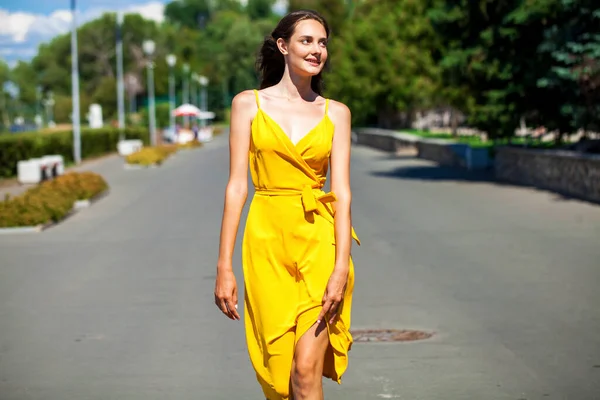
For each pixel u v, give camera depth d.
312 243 4.70
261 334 4.76
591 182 21.92
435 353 8.46
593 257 13.84
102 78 159.12
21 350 9.02
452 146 39.12
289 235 4.70
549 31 24.12
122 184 33.25
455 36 30.11
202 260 14.67
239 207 4.77
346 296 4.76
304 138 4.71
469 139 47.34
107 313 10.71
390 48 63.62
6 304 11.48
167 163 49.00
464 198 23.69
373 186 28.14
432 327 9.52
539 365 7.99
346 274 4.65
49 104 162.12
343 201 4.76
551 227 17.36
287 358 4.71
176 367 8.20
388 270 13.08
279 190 4.73
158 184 32.81
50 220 20.55
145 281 12.85
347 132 4.86
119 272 13.77
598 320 9.71
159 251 15.91
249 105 4.78
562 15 25.25
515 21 26.83
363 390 7.33
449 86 32.81
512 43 28.14
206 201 25.42
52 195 22.62
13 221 19.48
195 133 81.19
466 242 15.73
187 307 10.91
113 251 16.16
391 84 63.47
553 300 10.78
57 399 7.30
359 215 20.05
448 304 10.66
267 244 4.73
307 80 4.82
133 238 17.86
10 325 10.23
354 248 15.29
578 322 9.62
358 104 69.69
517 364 8.03
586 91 23.72
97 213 23.02
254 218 4.78
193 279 12.90
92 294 11.98
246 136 4.77
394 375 7.75
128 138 72.19
